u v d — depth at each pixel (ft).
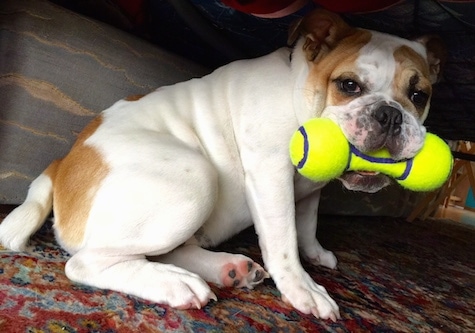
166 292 1.39
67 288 1.39
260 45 2.70
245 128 1.77
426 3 1.86
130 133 1.61
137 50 2.36
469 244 3.91
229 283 1.62
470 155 4.99
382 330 1.58
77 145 1.66
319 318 1.54
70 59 2.11
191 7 2.24
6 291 1.30
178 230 1.50
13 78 2.00
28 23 2.00
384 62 1.63
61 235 1.57
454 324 1.80
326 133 1.48
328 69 1.68
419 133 1.52
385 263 2.57
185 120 1.82
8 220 1.57
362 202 4.12
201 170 1.55
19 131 2.05
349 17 2.09
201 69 2.66
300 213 2.11
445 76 2.70
